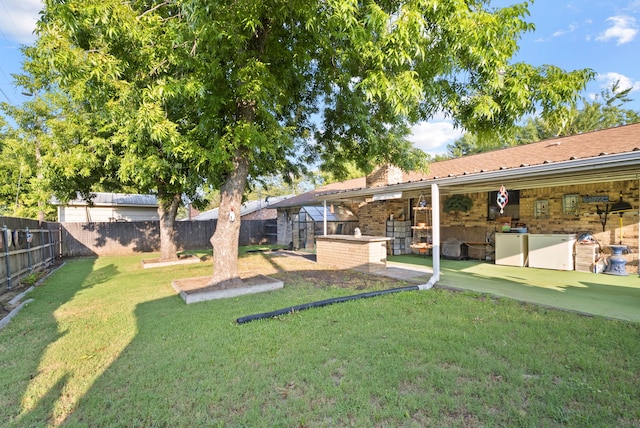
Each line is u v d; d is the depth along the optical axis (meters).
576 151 7.93
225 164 6.11
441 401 2.49
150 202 21.14
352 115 7.16
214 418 2.37
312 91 7.92
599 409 2.35
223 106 6.01
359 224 14.18
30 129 15.73
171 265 11.00
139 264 11.56
